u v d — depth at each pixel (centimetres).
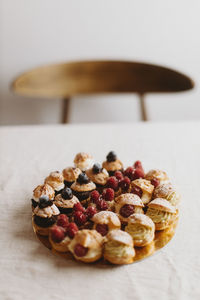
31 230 65
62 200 66
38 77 132
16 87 125
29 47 149
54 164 88
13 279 55
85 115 164
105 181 74
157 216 63
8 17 143
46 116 163
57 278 55
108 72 136
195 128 105
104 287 54
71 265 57
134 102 162
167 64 154
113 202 67
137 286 54
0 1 140
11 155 92
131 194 65
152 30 147
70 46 150
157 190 68
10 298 52
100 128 106
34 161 89
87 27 146
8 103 160
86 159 82
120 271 56
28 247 61
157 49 151
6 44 148
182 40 149
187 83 129
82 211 63
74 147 96
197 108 166
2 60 151
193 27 147
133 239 59
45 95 133
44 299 52
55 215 62
